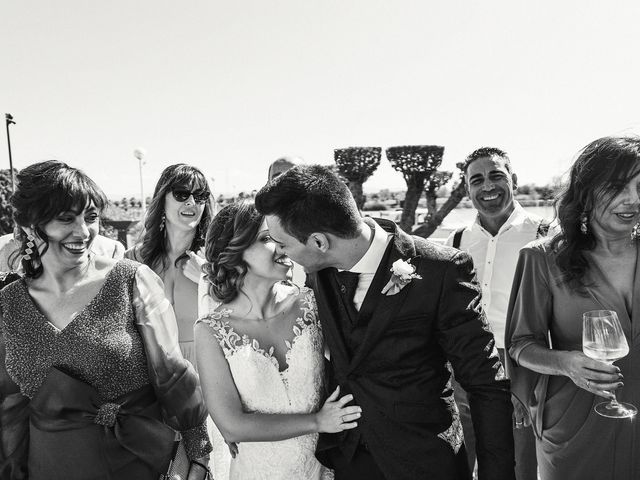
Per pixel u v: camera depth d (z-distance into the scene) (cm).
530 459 323
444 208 1022
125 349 185
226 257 203
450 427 191
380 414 184
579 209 218
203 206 370
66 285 185
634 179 200
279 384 206
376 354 183
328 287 195
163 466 193
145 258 370
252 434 195
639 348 215
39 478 183
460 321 178
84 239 182
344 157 1046
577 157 220
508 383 181
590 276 221
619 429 216
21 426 186
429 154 1024
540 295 236
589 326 197
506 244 378
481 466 178
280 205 175
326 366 222
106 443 181
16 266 198
